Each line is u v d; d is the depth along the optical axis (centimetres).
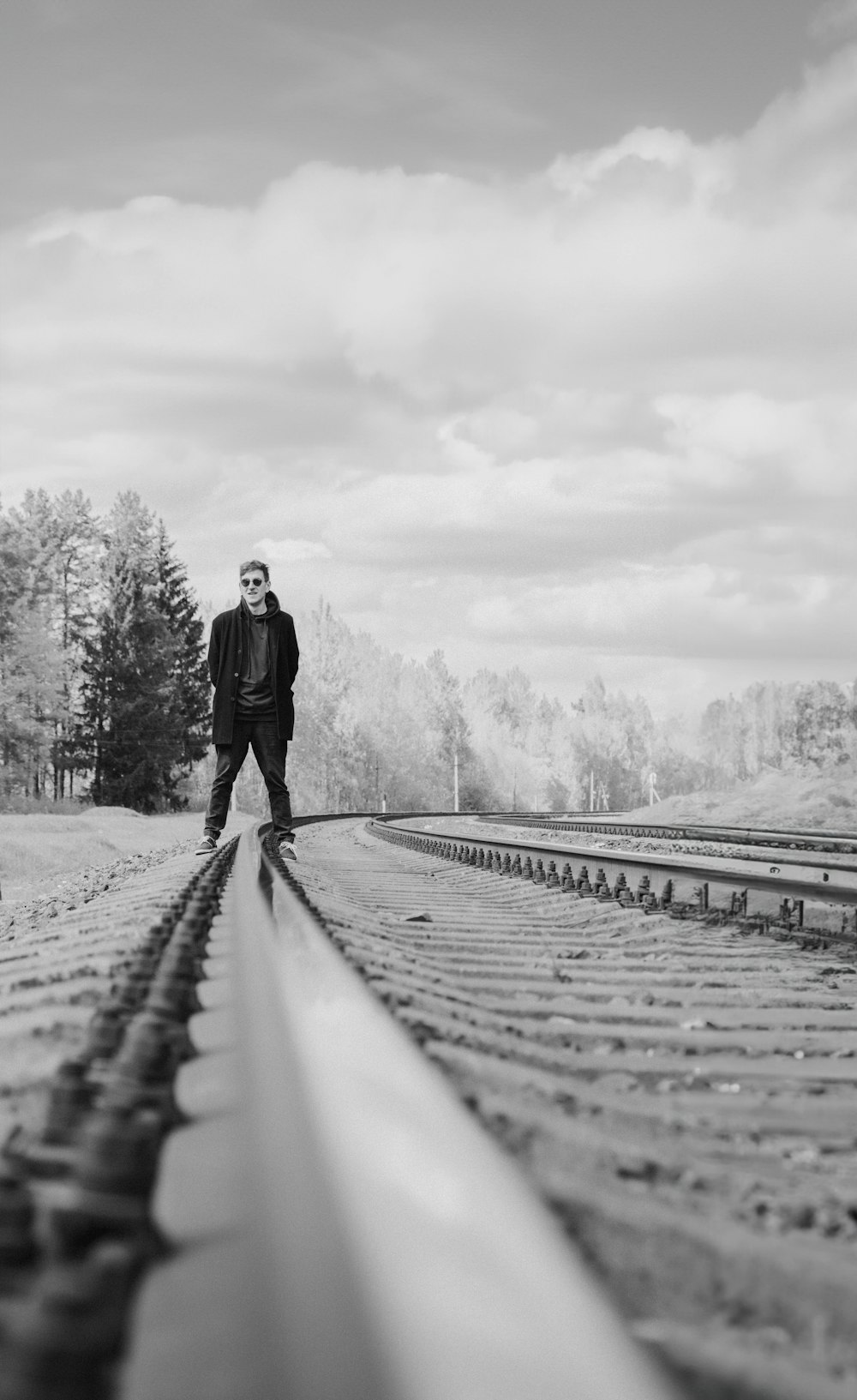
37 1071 313
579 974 613
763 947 767
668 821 4262
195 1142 219
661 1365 157
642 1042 448
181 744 6975
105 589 7488
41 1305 107
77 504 8338
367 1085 214
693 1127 325
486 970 618
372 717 14462
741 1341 172
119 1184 153
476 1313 123
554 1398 107
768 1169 293
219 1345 125
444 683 17350
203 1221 176
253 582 1072
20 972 504
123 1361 117
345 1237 145
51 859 2505
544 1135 263
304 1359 115
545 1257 136
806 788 4119
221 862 935
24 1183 163
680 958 708
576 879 1227
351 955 520
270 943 357
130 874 1453
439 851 2134
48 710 6425
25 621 6438
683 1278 191
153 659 6725
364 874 1617
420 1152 175
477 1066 332
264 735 1117
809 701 11144
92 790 6812
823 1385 152
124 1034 275
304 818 4684
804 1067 413
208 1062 282
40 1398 97
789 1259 194
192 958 379
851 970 668
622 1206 213
